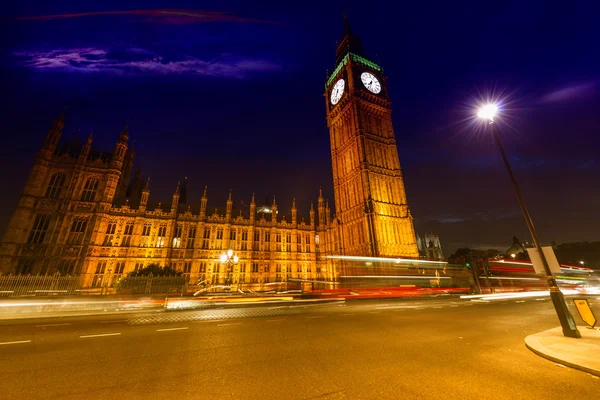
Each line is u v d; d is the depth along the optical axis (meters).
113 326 14.72
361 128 64.00
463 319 16.77
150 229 54.78
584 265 105.31
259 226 67.31
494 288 42.84
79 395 5.89
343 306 25.75
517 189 13.32
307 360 8.42
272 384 6.52
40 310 23.11
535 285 50.22
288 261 68.44
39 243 46.00
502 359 8.44
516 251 104.25
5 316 19.62
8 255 43.06
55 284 35.16
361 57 74.19
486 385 6.41
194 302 27.02
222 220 62.75
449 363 8.08
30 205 46.88
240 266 61.94
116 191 59.28
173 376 7.04
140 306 27.08
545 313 19.33
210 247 59.78
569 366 7.62
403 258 48.47
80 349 9.70
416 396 5.87
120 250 50.97
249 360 8.43
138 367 7.73
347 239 62.56
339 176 69.12
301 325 14.80
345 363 8.12
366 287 39.81
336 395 5.93
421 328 13.78
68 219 49.00
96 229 49.38
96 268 48.00
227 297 30.58
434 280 45.69
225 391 6.12
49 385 6.41
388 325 14.70
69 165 52.25
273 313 20.42
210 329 13.65
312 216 75.81
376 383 6.57
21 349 9.70
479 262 41.06
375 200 58.62
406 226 59.19
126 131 57.78
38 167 49.09
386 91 74.19
